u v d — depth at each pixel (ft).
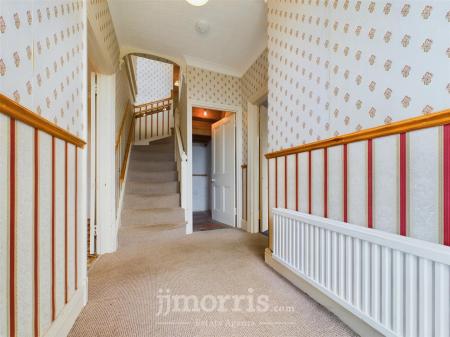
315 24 5.13
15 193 2.59
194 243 9.11
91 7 5.54
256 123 11.34
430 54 3.04
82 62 4.82
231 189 12.55
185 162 10.78
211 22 8.55
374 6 3.79
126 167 11.29
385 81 3.61
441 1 2.92
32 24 2.95
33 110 2.96
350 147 4.22
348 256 3.89
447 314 2.59
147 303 4.82
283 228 5.91
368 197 3.86
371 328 3.65
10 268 2.52
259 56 10.23
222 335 3.87
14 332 2.59
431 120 2.95
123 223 9.70
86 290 4.83
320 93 4.99
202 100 11.21
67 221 4.03
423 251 2.76
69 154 4.13
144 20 8.47
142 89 19.06
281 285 5.59
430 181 3.00
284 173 6.28
